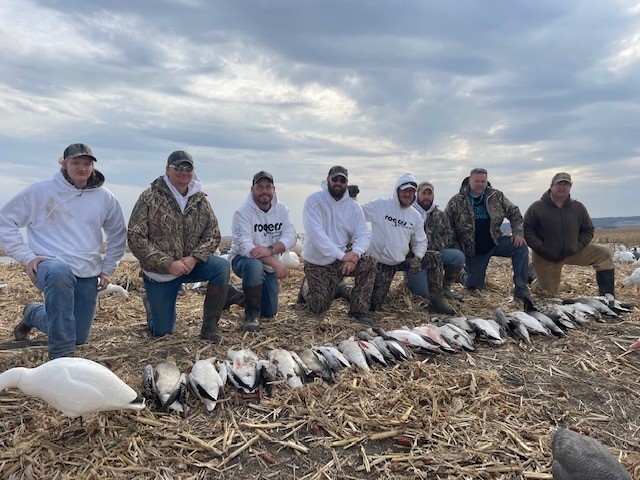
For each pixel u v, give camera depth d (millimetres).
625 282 8867
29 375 3682
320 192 7137
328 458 3850
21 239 5215
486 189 8406
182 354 5711
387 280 7707
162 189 5777
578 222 8492
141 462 3719
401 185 7203
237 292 7012
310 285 7281
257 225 6785
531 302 7422
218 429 4156
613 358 5871
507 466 3736
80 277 5480
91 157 5305
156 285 6023
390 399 4594
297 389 4734
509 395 4836
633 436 4246
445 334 6125
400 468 3730
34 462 3619
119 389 3795
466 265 8961
